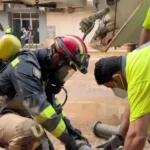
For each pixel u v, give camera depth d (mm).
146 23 4281
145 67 2443
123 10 5109
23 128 2992
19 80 2990
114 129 4645
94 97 7336
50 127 3018
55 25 22516
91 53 15414
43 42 22641
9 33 3273
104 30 5434
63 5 6832
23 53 3172
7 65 3135
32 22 23016
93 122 5652
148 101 2418
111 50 15789
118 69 2641
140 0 4844
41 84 3186
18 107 3230
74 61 3047
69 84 8742
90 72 10430
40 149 3252
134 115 2463
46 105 2990
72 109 6449
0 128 3098
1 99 3225
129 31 5148
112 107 6512
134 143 2438
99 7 5691
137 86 2443
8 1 6891
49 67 3172
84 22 5430
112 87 2783
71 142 3113
